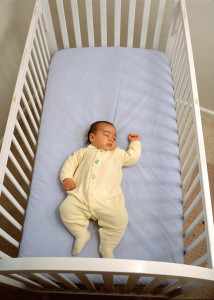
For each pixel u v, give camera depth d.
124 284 1.11
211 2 1.54
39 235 1.21
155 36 1.72
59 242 1.20
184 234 1.24
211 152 2.05
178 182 1.35
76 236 1.17
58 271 0.77
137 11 1.78
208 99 2.08
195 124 1.14
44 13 1.57
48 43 1.77
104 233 1.17
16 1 1.65
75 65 1.69
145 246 1.19
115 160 1.34
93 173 1.28
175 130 1.49
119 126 1.50
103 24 1.66
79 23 1.81
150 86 1.61
